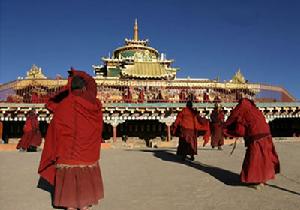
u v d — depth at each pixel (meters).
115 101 28.80
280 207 6.29
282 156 13.55
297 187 8.01
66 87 5.84
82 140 5.57
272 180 8.84
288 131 34.19
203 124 12.62
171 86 30.11
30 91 27.69
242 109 7.88
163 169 10.76
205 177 9.36
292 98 31.28
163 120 28.73
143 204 6.62
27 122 18.05
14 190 7.93
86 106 5.60
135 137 31.36
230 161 12.45
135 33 53.94
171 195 7.34
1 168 11.16
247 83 30.28
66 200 5.48
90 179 5.64
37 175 9.88
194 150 12.51
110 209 6.27
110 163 12.11
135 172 10.26
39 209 6.30
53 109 6.03
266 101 30.38
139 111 28.41
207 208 6.29
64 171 5.56
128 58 47.38
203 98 29.77
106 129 31.28
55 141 5.59
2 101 27.06
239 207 6.32
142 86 29.94
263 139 7.75
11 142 30.28
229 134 8.06
